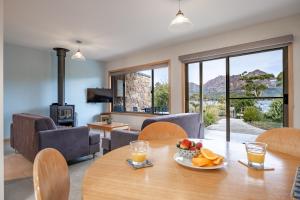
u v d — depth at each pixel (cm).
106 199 66
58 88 511
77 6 280
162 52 507
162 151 123
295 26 316
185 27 267
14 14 304
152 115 545
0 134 172
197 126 356
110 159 107
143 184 77
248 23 348
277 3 277
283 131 133
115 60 644
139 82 589
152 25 353
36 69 515
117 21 334
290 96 321
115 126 416
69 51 533
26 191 212
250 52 367
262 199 66
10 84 471
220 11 300
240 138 387
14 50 476
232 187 75
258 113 365
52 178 72
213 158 93
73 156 297
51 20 328
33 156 278
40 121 270
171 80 488
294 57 317
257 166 95
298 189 70
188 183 78
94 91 629
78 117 607
